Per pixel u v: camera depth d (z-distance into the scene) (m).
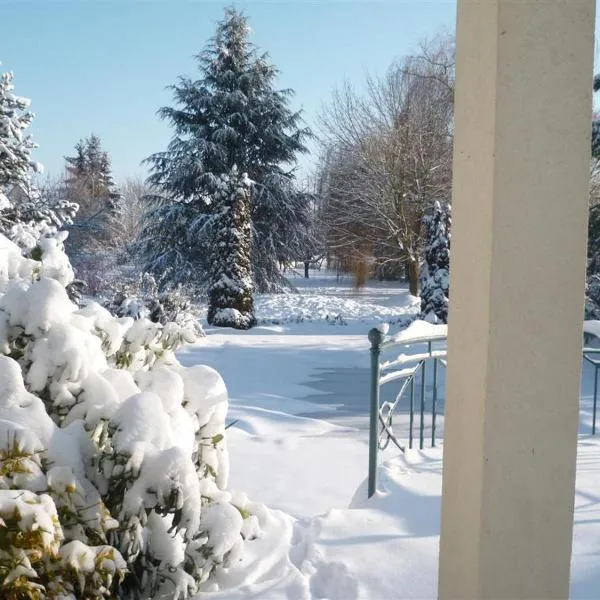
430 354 4.44
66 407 2.31
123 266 27.17
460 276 1.42
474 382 1.36
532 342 1.34
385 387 8.37
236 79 25.42
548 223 1.33
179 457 2.09
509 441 1.34
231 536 2.33
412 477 3.69
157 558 2.24
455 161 1.45
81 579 1.84
